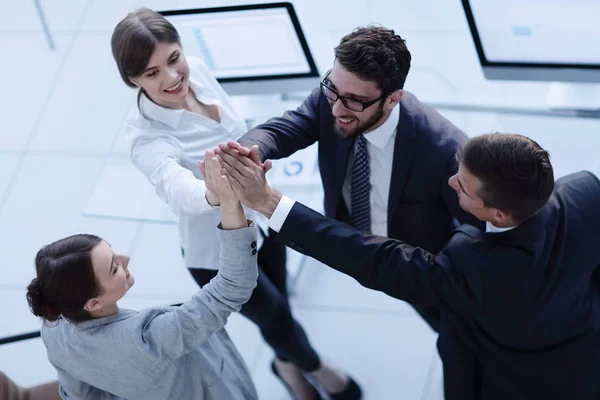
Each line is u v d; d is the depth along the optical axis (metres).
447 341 1.87
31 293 1.50
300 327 2.48
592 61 2.37
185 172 1.82
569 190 1.73
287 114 2.02
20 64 3.90
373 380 2.68
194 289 3.00
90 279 1.48
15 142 3.58
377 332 2.80
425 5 3.80
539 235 1.63
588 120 3.08
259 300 2.23
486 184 1.55
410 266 1.66
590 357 1.77
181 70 1.86
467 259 1.63
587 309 1.77
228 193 1.56
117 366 1.54
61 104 3.70
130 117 1.96
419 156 1.88
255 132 1.95
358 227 2.13
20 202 3.36
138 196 2.82
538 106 2.76
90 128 3.58
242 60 2.46
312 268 3.00
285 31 2.33
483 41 2.43
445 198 1.94
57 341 1.59
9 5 4.18
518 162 1.53
